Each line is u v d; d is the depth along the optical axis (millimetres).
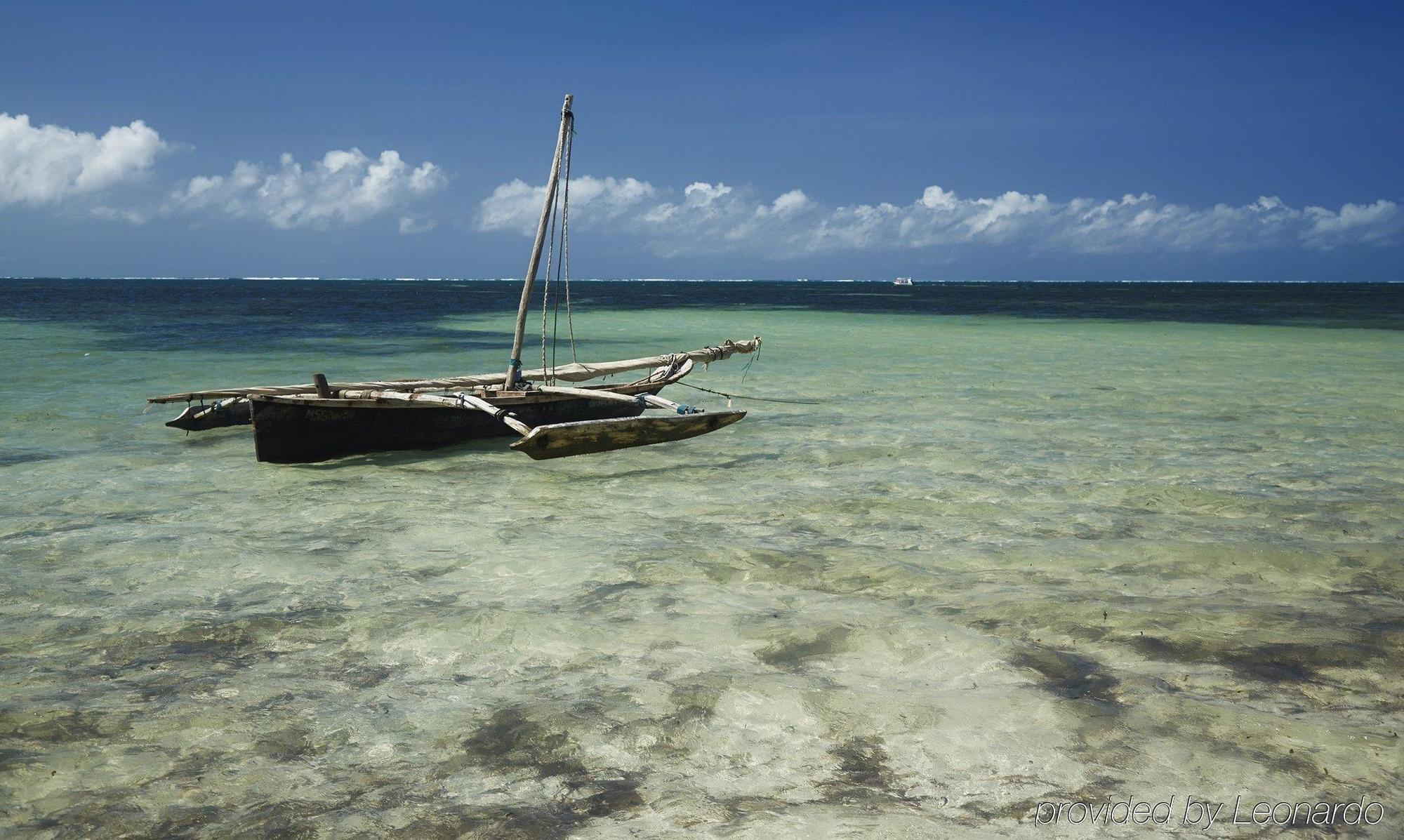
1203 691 3797
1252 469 8883
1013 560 5895
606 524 6984
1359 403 13758
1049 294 106000
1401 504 7438
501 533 6672
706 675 4047
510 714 3713
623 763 3312
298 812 3008
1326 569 5645
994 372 18688
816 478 8680
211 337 27938
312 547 6328
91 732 3584
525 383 10773
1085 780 3111
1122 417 12422
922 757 3305
